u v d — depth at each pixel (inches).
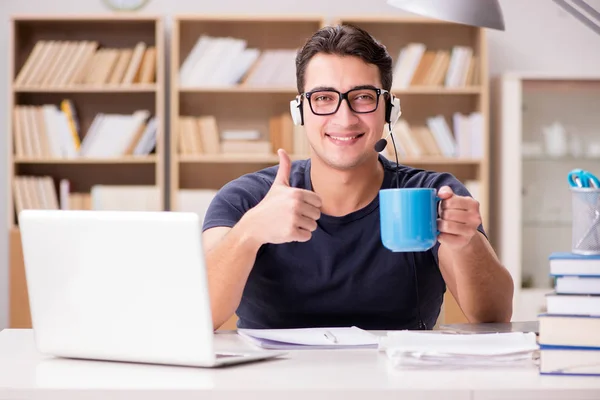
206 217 74.1
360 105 67.3
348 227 70.4
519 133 171.2
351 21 172.9
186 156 168.7
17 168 172.7
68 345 51.1
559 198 171.8
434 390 41.3
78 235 49.4
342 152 67.5
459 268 66.3
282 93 179.0
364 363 49.1
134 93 178.1
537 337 55.5
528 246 171.6
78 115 176.9
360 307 70.6
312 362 49.5
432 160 170.2
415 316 71.9
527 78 171.5
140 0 178.7
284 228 59.4
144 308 48.4
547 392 41.2
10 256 162.7
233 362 48.6
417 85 172.4
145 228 47.4
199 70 170.7
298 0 180.7
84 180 178.7
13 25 167.5
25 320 161.8
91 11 178.7
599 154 171.5
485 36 170.6
